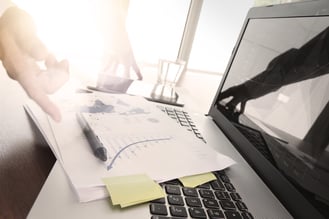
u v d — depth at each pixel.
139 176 0.28
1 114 0.38
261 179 0.38
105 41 0.75
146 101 0.57
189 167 0.33
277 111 0.41
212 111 0.64
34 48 0.31
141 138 0.37
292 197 0.32
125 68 0.85
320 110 0.33
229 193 0.31
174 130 0.44
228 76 0.63
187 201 0.26
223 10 1.16
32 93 0.31
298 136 0.35
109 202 0.23
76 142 0.31
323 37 0.36
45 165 0.30
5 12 0.30
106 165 0.28
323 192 0.28
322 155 0.30
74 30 0.58
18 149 0.31
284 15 0.47
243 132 0.48
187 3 1.13
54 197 0.22
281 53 0.45
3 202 0.23
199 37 1.19
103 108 0.44
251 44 0.57
